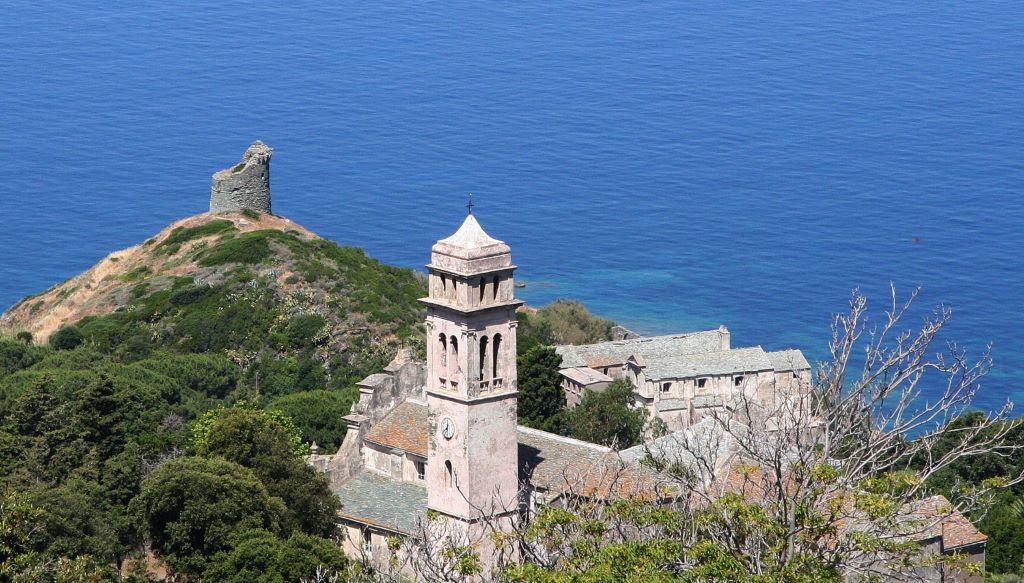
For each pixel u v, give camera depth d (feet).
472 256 435.12
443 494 450.71
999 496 518.78
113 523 469.57
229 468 471.62
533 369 625.82
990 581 452.35
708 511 304.09
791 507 293.84
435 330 446.60
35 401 531.09
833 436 300.81
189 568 453.99
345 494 504.43
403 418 512.63
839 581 277.44
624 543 288.71
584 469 442.09
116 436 522.06
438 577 325.83
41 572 370.53
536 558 305.53
